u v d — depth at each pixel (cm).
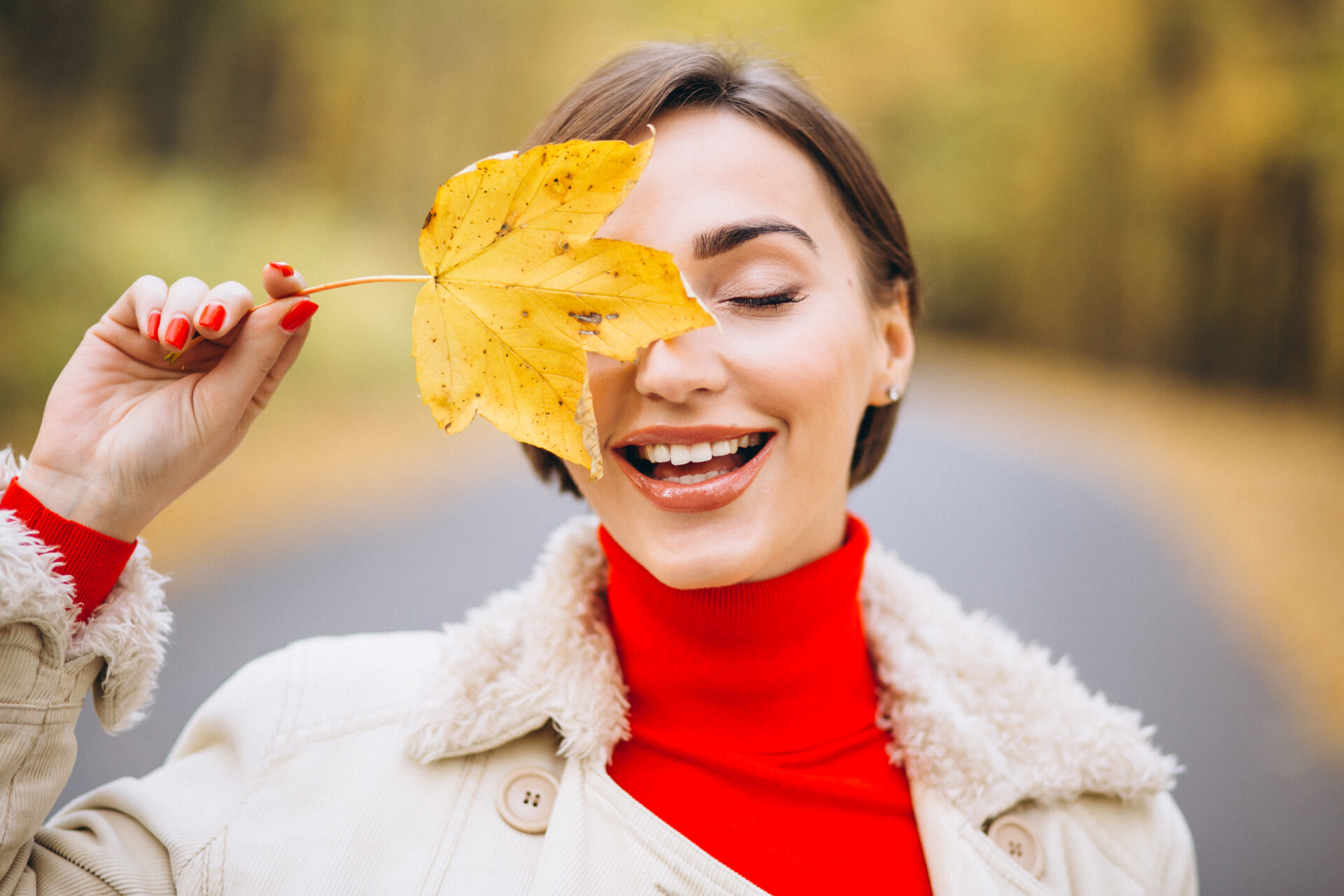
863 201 122
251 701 121
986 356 2236
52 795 96
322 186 1351
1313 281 1889
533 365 92
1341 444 1528
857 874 113
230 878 104
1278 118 1825
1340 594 742
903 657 127
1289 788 416
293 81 1302
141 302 100
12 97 956
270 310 101
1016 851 119
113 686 100
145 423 99
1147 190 2070
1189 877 128
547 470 142
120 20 1073
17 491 98
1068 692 132
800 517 110
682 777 116
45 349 714
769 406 105
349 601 488
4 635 92
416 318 92
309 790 112
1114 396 1919
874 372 132
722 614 115
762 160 112
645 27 1465
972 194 2203
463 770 115
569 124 116
